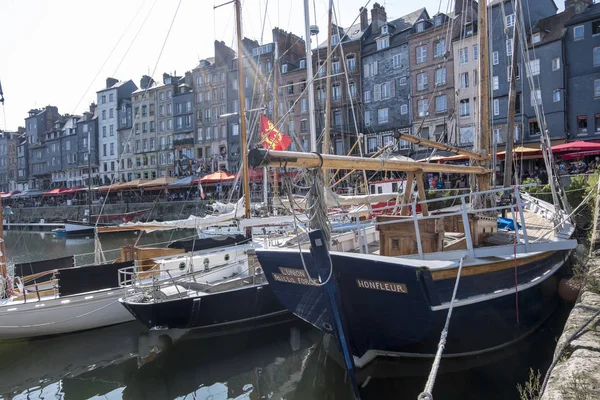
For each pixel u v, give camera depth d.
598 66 27.02
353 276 5.31
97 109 65.19
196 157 53.41
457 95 13.25
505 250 5.78
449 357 6.06
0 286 9.98
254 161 4.03
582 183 15.43
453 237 7.54
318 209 5.09
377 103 38.38
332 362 7.40
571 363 3.52
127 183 45.09
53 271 10.75
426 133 34.56
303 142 41.25
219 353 8.22
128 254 11.92
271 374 7.19
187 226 13.88
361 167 5.16
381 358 6.25
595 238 7.51
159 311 8.62
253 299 9.45
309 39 11.87
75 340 9.39
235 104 49.41
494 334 6.14
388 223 6.19
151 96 58.44
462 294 5.50
